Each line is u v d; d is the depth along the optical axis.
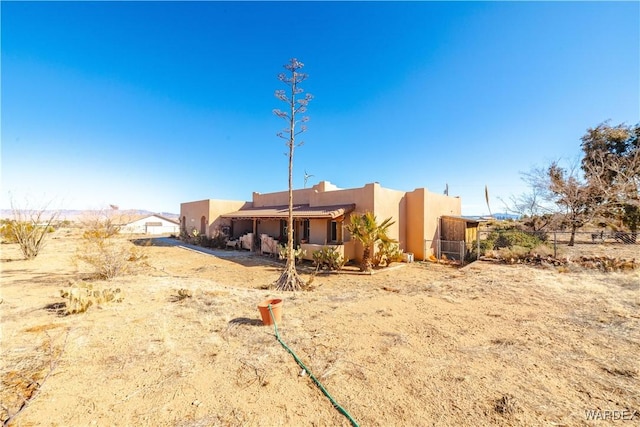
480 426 2.96
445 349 4.80
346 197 17.09
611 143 20.62
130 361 4.39
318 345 5.00
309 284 10.59
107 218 13.88
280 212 19.94
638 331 5.41
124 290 9.01
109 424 3.02
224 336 5.41
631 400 3.37
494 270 12.27
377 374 4.02
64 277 11.31
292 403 3.40
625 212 19.19
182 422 3.06
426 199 17.98
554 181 20.62
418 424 3.01
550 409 3.22
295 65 10.74
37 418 3.09
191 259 18.11
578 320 6.12
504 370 4.10
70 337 5.23
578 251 15.58
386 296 8.60
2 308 7.12
